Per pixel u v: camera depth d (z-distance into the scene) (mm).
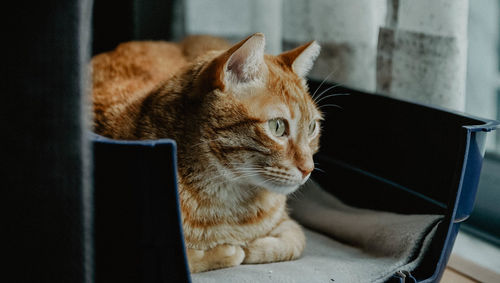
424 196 1383
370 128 1530
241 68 1126
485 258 1543
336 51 1690
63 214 840
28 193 835
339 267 1218
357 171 1579
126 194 906
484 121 1195
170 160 875
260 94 1149
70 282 861
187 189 1156
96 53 1986
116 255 959
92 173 875
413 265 1211
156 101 1229
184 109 1175
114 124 1259
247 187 1229
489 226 1668
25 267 862
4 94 805
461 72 1396
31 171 828
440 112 1312
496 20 1817
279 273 1160
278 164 1154
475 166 1164
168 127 1182
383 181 1499
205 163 1148
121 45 1784
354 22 1646
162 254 940
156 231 923
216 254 1181
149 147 862
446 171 1315
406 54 1456
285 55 1337
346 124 1614
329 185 1676
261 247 1244
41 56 796
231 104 1125
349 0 1632
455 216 1177
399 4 1449
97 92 1388
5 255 859
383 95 1468
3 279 868
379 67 1544
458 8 1350
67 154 823
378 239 1343
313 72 1767
